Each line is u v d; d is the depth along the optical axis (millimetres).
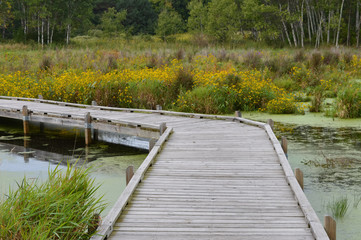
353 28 40188
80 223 3717
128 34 50125
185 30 57938
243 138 8078
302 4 35969
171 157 6613
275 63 19391
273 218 4078
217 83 13609
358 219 4867
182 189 5016
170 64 20578
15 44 34375
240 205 4453
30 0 37812
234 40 36719
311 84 16578
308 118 11617
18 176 7055
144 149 9203
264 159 6414
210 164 6164
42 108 12180
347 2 39062
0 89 16062
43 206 3668
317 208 5230
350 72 18047
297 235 3670
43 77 17531
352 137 9125
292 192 4848
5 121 13422
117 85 14078
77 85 14211
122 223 3998
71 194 4133
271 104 12711
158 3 67125
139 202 4570
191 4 49969
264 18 38875
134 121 9203
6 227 3215
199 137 8227
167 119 10570
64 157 8492
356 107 11516
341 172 6703
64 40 40906
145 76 15234
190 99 13125
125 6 61906
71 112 11273
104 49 28406
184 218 4113
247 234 3715
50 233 3463
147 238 3658
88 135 9852
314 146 8430
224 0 39750
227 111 12969
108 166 7684
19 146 9578
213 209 4352
